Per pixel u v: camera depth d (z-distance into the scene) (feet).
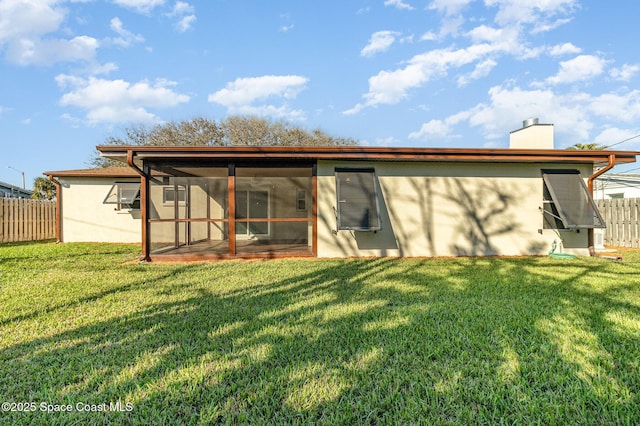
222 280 20.33
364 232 30.48
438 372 9.03
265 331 11.84
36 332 11.83
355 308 14.56
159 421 7.10
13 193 104.73
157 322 12.83
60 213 44.34
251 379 8.68
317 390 8.14
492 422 7.04
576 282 19.52
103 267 24.80
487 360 9.73
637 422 7.02
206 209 44.65
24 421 7.11
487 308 14.49
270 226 45.06
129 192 43.96
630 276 21.25
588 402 7.66
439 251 30.91
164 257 28.43
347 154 28.25
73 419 7.19
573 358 9.76
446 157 28.76
